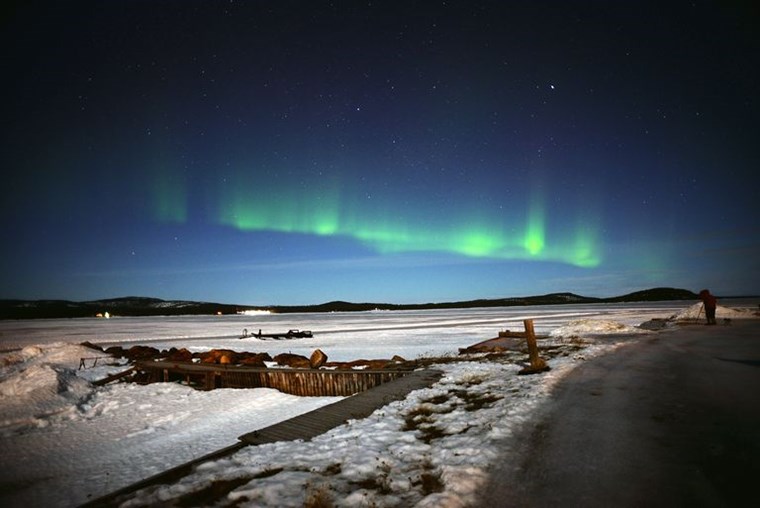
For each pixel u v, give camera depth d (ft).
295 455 20.35
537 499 14.34
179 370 61.26
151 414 44.93
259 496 16.07
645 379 31.86
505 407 25.96
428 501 14.47
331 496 15.70
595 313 256.32
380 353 84.99
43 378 52.60
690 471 15.85
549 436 20.27
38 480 27.78
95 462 30.94
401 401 30.73
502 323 179.73
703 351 44.68
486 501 14.38
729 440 18.71
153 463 30.12
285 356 70.85
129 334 173.68
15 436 37.93
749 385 28.71
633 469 16.26
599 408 24.62
